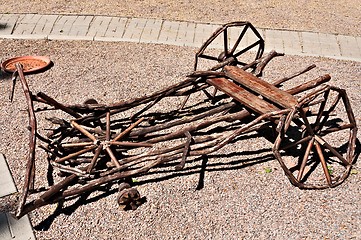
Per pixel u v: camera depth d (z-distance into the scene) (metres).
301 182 4.28
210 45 7.14
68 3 8.48
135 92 5.89
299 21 8.06
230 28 7.65
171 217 4.00
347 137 5.08
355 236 3.83
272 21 8.01
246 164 4.64
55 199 3.80
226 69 5.07
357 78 6.38
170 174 4.49
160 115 5.29
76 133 4.73
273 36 7.46
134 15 8.04
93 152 4.62
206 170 4.55
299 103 4.12
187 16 8.08
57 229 3.89
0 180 4.36
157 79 6.22
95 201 4.17
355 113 5.53
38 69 6.29
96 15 7.98
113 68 6.47
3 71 6.31
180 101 5.72
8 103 5.61
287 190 4.32
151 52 6.94
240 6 8.65
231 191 4.29
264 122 4.77
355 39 7.46
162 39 7.30
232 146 4.91
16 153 4.75
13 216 3.62
